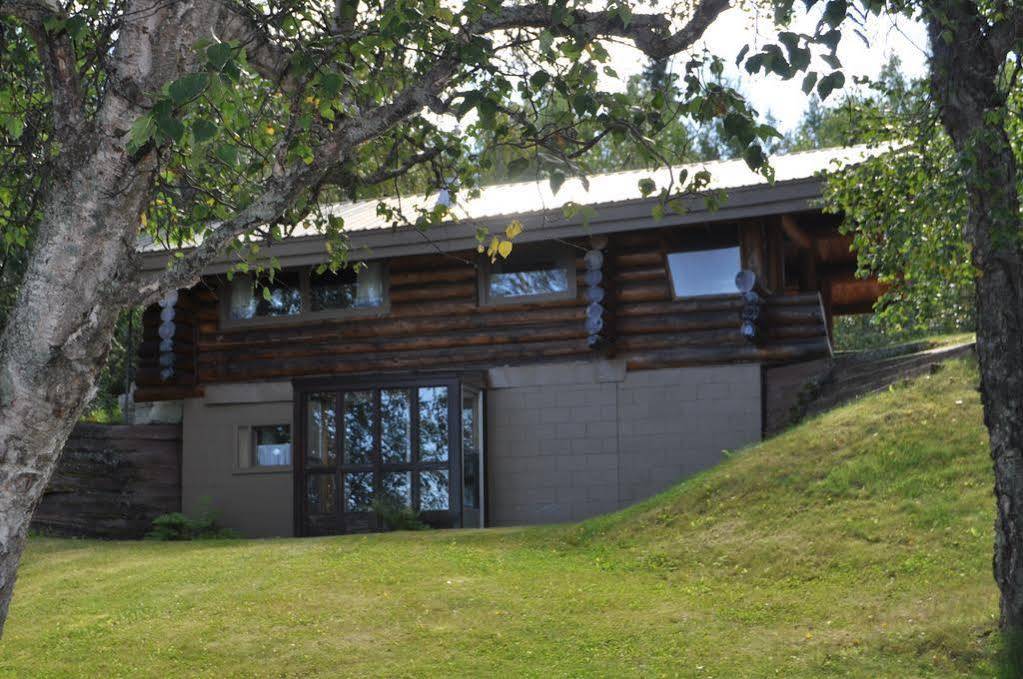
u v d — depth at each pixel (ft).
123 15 18.02
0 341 17.66
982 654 27.84
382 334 59.00
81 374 17.56
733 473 43.57
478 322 57.57
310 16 22.63
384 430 54.44
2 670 31.53
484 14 20.06
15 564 17.25
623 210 52.29
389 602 35.14
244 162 25.40
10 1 17.38
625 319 55.62
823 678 27.99
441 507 53.01
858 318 111.86
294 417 55.67
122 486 59.82
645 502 44.27
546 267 57.06
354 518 54.13
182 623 34.40
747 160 17.79
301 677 29.99
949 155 31.40
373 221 58.13
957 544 34.47
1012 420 27.58
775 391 53.42
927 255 34.53
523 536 43.06
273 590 36.99
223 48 14.84
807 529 37.81
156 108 14.42
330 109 22.74
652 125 19.76
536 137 20.13
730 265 54.60
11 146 24.67
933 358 48.52
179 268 18.44
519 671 29.55
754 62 16.17
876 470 40.55
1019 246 27.84
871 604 32.04
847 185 38.14
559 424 56.03
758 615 32.48
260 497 59.77
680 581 36.06
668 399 54.60
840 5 15.75
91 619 35.55
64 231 17.54
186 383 61.21
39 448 17.31
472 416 55.88
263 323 60.85
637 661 29.84
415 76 23.86
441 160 26.89
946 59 27.94
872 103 37.70
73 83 18.01
